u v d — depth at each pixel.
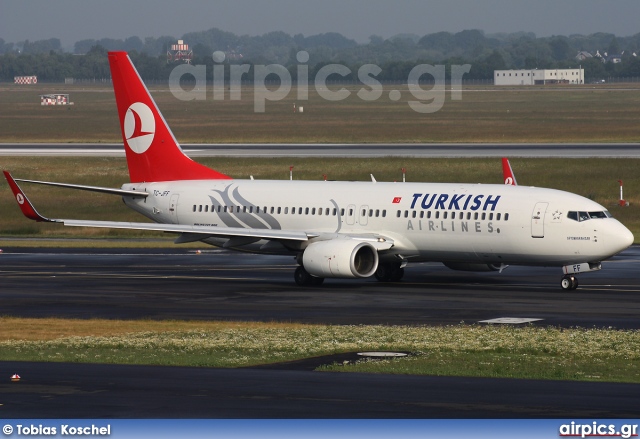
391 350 94.94
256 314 126.81
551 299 137.12
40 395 73.50
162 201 176.25
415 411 68.69
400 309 129.50
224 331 110.69
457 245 152.25
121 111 181.75
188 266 181.62
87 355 92.00
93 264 184.25
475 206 150.75
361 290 149.12
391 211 157.00
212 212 171.75
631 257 187.62
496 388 75.81
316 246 151.25
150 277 166.00
